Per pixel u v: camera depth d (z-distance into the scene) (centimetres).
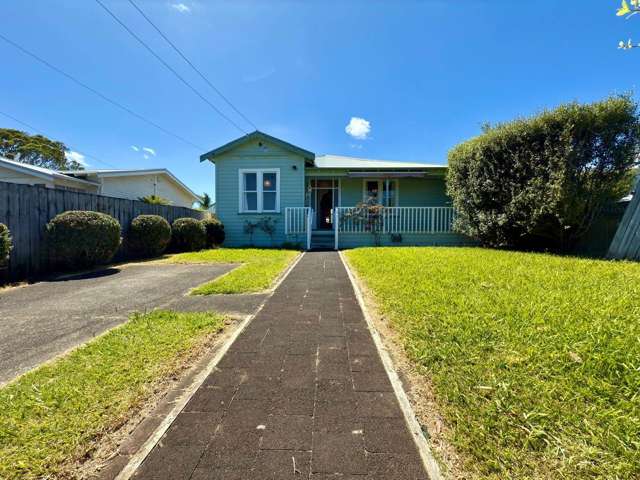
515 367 193
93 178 1268
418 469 129
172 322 299
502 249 781
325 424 158
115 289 462
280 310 351
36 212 586
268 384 197
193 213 1190
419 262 555
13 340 269
